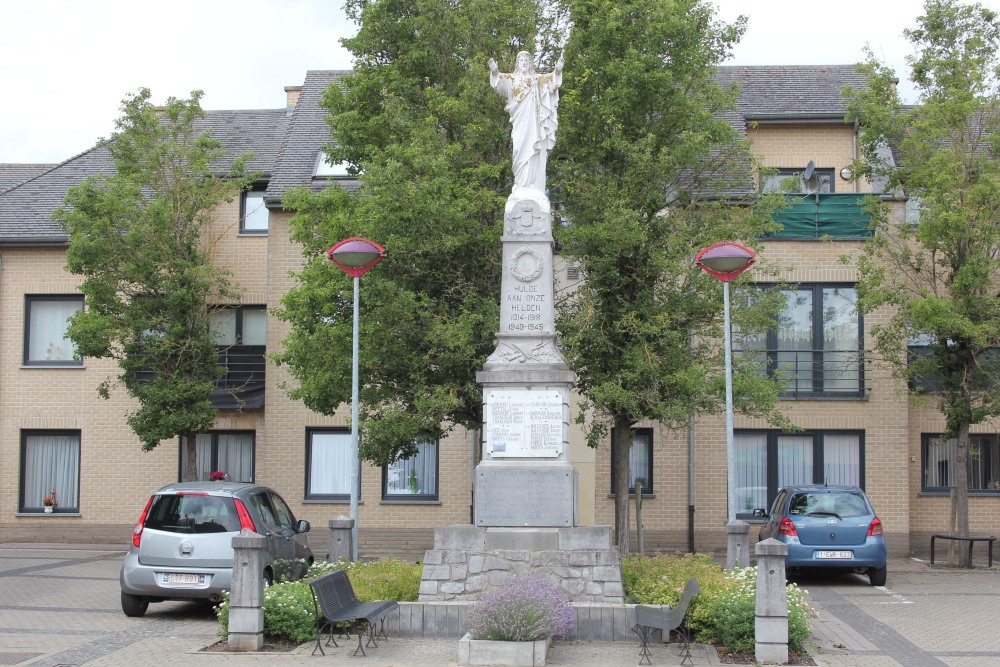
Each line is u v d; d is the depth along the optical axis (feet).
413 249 56.75
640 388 59.00
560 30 63.46
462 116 60.08
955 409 71.56
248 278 88.22
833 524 59.72
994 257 72.38
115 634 42.80
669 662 36.19
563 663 35.91
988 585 60.75
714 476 80.74
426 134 57.36
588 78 61.36
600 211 59.67
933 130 70.08
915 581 63.00
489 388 43.86
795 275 81.25
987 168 70.79
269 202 84.79
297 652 37.76
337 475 83.35
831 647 40.75
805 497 61.11
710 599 39.70
